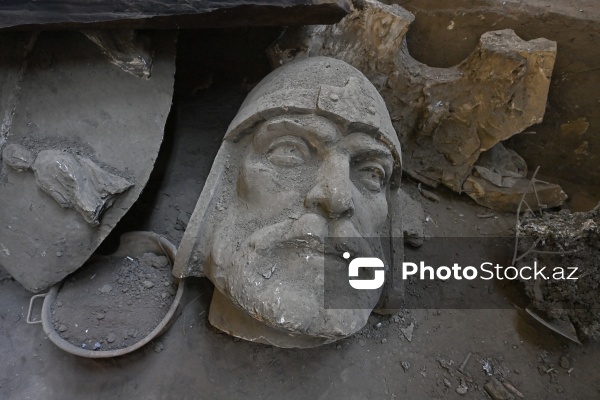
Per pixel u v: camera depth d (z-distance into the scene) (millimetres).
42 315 1786
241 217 1625
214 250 1574
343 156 1615
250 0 1744
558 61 2348
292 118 1620
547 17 2271
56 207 1785
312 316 1444
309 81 1738
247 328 1646
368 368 1930
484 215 2564
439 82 2393
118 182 1832
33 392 1766
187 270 1646
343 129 1622
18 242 1781
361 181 1696
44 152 1775
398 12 2299
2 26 1662
